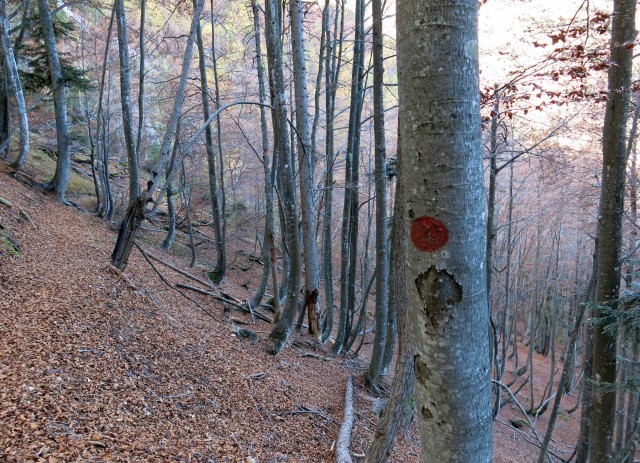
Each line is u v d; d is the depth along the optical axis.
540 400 17.14
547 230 19.78
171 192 14.57
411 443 7.17
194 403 5.18
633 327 4.34
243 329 8.73
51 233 9.36
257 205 20.42
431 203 1.32
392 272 8.97
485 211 1.38
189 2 13.15
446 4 1.24
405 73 1.34
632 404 9.73
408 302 1.49
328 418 6.55
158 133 19.39
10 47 12.59
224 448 4.48
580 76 4.68
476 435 1.38
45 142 18.41
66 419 3.73
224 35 16.97
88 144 20.56
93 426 3.81
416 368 1.46
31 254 7.37
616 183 4.79
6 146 13.71
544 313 25.52
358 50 9.90
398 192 3.86
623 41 4.49
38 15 13.23
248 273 17.72
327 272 12.09
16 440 3.23
